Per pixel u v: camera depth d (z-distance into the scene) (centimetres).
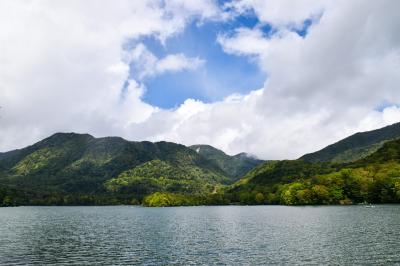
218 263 6256
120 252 7662
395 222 11412
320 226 11312
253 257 6669
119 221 17338
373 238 8288
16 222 17062
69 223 16262
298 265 5881
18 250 8069
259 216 17850
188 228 12769
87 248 8281
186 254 7206
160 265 6259
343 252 6788
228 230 11588
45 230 12825
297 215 16775
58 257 7175
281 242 8344
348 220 12756
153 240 9519
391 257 6241
